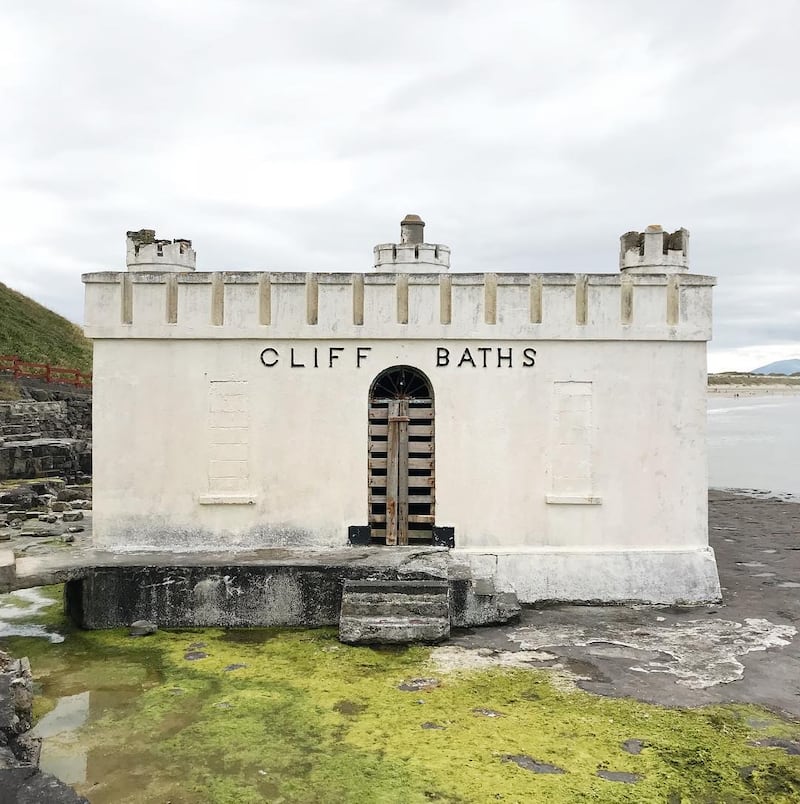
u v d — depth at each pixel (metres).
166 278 14.81
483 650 12.19
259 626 13.41
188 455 14.88
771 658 11.80
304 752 8.94
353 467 14.94
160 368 14.88
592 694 10.48
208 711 10.02
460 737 9.27
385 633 12.45
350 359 14.94
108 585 13.41
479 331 14.87
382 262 16.94
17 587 12.66
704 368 14.97
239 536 14.89
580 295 14.91
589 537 14.93
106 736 9.33
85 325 14.72
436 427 14.93
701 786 8.17
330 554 14.31
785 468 48.09
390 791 8.09
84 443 34.31
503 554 14.77
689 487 14.93
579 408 14.93
